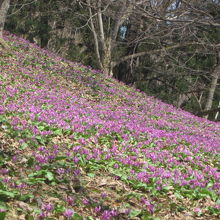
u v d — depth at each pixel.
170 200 6.79
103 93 20.14
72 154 8.32
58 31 36.16
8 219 4.72
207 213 6.57
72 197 5.98
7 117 10.48
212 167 10.83
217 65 32.06
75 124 10.95
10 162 6.80
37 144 8.56
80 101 16.30
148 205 6.06
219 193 7.57
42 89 16.39
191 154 11.26
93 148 9.27
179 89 36.06
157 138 12.77
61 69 22.16
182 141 13.47
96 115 14.28
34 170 6.64
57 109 13.12
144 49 36.44
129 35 33.16
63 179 6.58
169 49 32.25
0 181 5.60
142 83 37.34
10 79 16.23
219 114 42.72
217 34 29.97
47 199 5.68
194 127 18.64
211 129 19.67
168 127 16.03
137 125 13.95
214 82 32.09
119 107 17.86
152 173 8.07
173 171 8.77
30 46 25.78
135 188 7.10
